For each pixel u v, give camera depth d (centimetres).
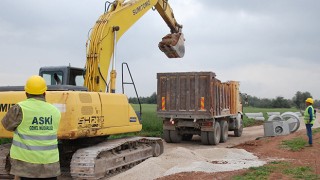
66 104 882
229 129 2238
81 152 918
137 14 1318
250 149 1529
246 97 2419
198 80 1773
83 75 1140
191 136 2067
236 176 895
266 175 912
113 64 1146
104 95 1007
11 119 543
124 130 1087
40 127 550
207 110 1752
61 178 1008
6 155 938
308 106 1546
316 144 1571
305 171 970
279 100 10350
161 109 1841
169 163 1060
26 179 544
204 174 925
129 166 1109
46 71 1144
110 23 1152
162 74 1838
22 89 1002
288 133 2058
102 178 971
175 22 1739
